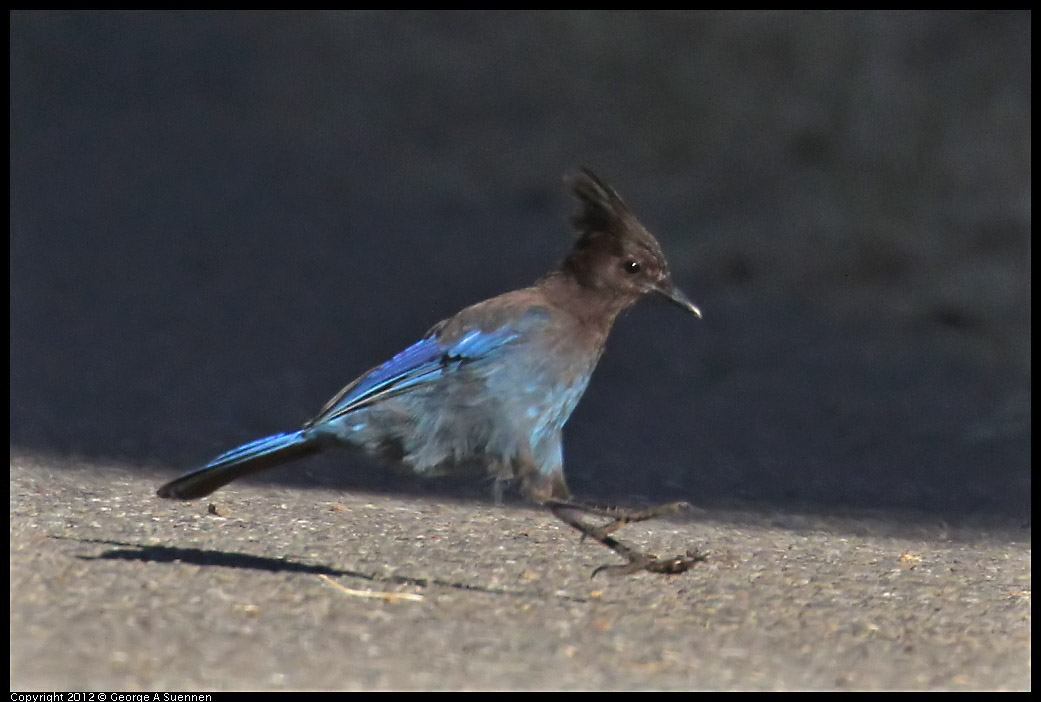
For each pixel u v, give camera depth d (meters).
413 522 9.15
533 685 6.10
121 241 19.14
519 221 20.55
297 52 26.00
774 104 19.11
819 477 11.55
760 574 8.30
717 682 6.30
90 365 14.06
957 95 17.39
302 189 21.62
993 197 16.88
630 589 7.78
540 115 22.25
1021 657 6.96
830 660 6.76
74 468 10.27
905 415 13.59
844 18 18.47
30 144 23.23
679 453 12.21
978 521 10.33
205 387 13.48
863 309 17.05
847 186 17.94
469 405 7.70
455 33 24.11
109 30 27.72
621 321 16.66
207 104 25.00
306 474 10.62
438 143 22.80
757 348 15.76
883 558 8.98
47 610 6.71
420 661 6.33
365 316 16.39
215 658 6.21
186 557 7.85
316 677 6.04
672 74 20.41
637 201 19.44
